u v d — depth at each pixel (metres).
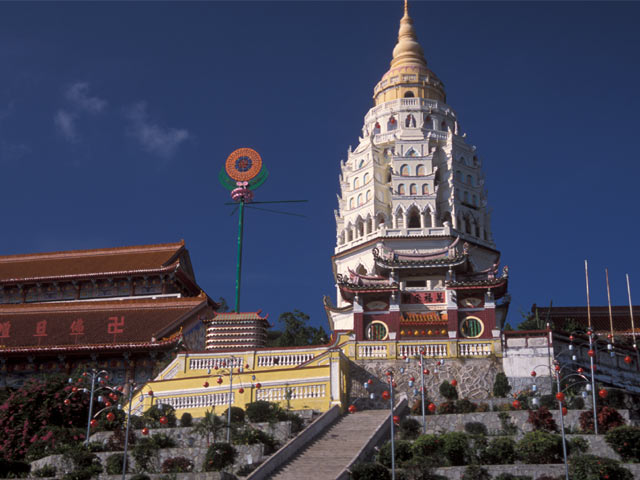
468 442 46.25
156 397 61.38
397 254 69.69
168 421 55.69
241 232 102.62
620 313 86.12
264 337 76.81
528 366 60.50
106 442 53.12
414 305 67.56
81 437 53.59
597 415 49.84
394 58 107.69
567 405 53.94
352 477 43.34
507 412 51.75
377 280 67.38
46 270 97.88
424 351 62.06
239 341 75.31
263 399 58.47
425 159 94.00
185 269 101.38
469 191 95.62
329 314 86.25
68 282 96.25
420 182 92.75
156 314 84.88
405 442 46.81
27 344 82.12
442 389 58.97
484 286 63.78
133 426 54.47
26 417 55.91
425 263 68.25
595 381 61.16
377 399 60.69
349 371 61.69
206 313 87.50
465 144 98.06
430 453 45.72
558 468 43.41
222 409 59.00
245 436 49.66
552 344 60.97
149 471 48.59
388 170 96.06
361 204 94.56
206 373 66.25
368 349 62.72
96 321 84.62
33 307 87.69
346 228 94.88
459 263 67.88
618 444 45.56
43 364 81.31
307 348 65.50
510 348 61.34
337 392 57.03
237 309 96.94
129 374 78.44
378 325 64.44
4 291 97.38
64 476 46.62
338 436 50.91
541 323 79.88
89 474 46.84
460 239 90.56
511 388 59.78
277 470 45.28
